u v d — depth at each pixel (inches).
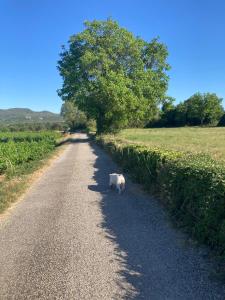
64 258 290.8
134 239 324.2
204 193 286.8
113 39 2017.7
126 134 2167.8
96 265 273.7
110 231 350.9
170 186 383.6
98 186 592.4
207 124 4345.5
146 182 517.3
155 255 284.8
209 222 273.4
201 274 247.0
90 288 239.1
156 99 2192.4
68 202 487.5
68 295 232.1
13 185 613.3
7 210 463.2
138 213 407.5
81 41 2049.7
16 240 341.4
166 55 2282.2
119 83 1861.5
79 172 776.3
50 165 964.0
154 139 1545.3
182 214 345.7
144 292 229.8
